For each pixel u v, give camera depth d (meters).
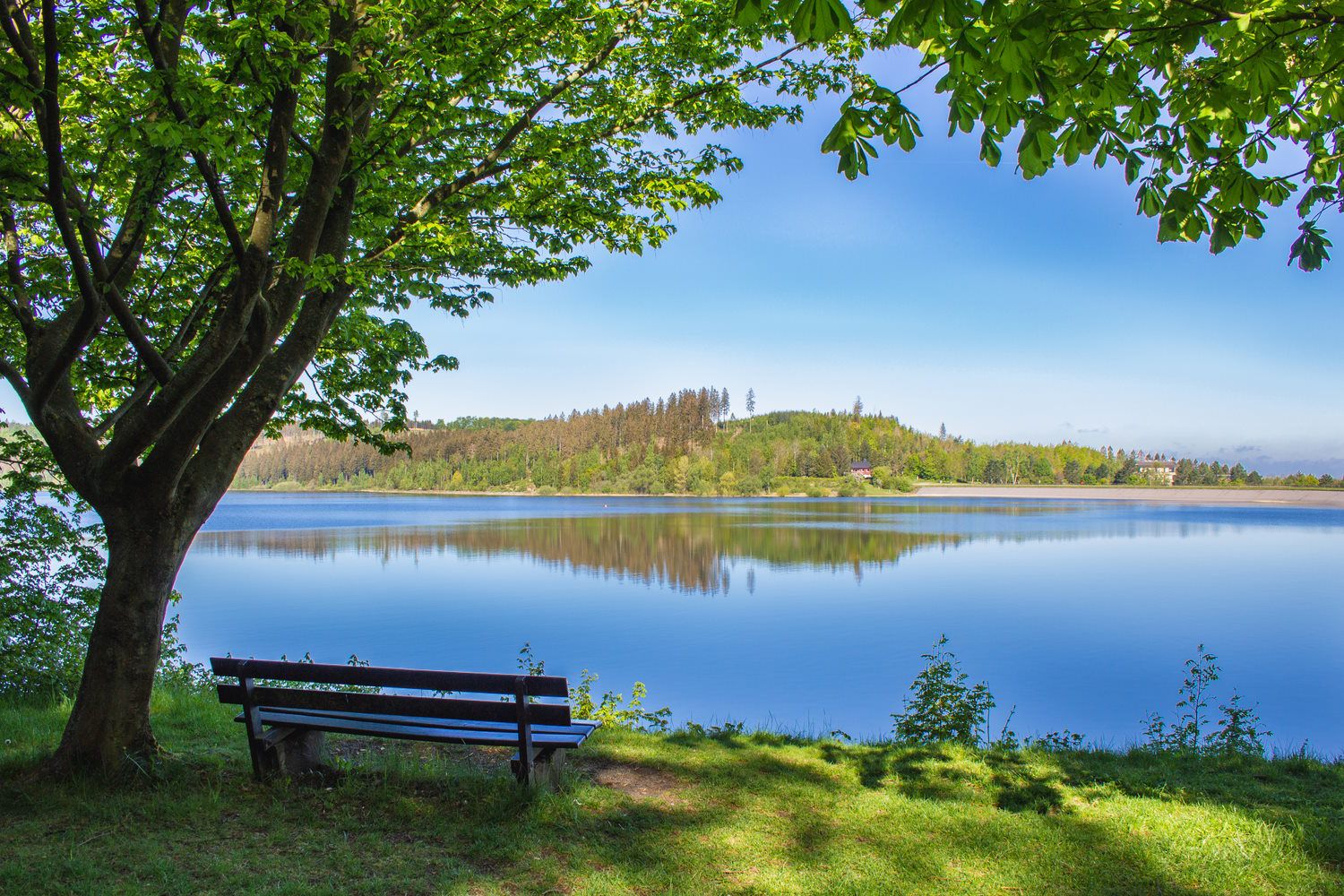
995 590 35.91
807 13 2.47
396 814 4.57
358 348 9.41
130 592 5.16
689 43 7.70
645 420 188.38
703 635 24.12
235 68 5.33
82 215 4.94
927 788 5.34
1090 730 15.24
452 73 6.18
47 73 4.38
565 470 179.38
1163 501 160.25
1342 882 3.96
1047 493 180.38
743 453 184.00
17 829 4.29
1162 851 4.29
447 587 33.72
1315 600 32.97
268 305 5.22
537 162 7.57
